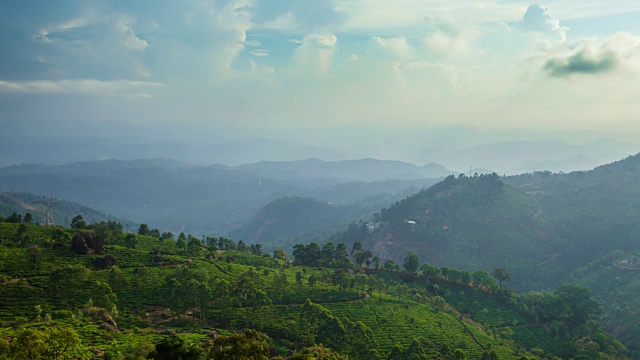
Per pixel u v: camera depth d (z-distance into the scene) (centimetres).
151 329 12938
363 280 19688
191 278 16550
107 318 13112
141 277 16050
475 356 14775
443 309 19600
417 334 15775
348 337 12762
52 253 17862
